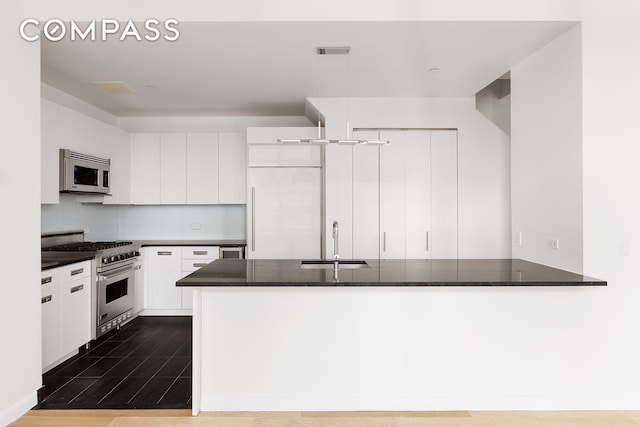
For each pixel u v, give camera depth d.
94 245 4.51
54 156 3.89
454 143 4.67
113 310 4.33
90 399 2.85
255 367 2.72
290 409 2.71
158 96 4.55
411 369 2.73
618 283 2.80
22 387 2.62
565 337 2.72
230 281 2.50
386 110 4.62
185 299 5.13
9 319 2.51
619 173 2.82
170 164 5.35
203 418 2.62
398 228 4.68
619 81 2.81
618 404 2.72
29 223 2.66
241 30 2.86
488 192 4.67
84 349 3.89
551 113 3.13
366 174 4.68
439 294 2.72
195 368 2.65
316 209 4.84
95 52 3.24
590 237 2.82
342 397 2.72
